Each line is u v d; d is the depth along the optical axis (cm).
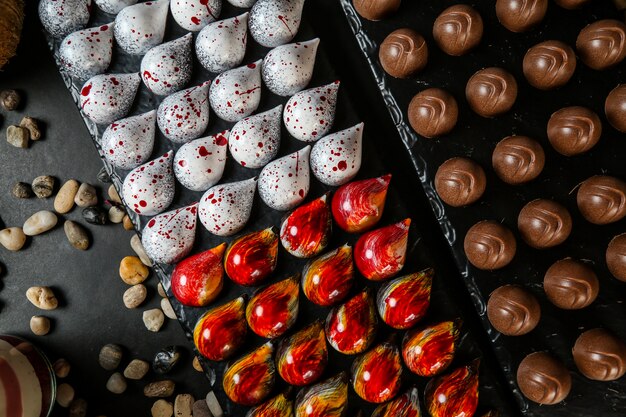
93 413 70
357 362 58
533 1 56
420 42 57
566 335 56
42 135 71
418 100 57
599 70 57
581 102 57
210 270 59
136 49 61
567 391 55
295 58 59
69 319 71
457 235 58
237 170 61
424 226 64
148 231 60
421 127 57
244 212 59
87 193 70
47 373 68
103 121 61
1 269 71
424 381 58
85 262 71
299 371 58
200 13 60
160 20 60
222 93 59
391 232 58
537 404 57
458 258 58
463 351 58
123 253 71
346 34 68
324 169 58
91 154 71
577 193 56
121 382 70
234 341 59
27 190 71
